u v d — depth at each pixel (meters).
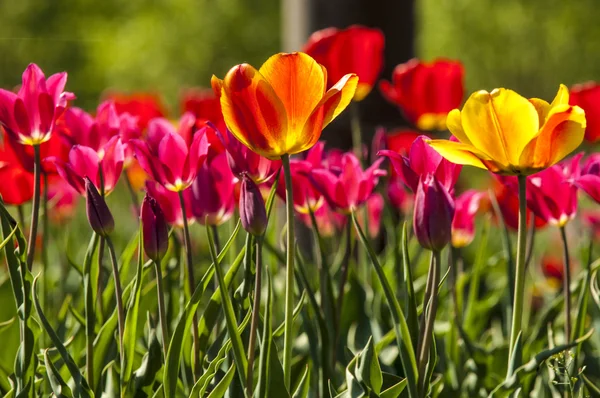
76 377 1.95
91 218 1.94
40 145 2.08
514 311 1.93
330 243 2.83
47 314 2.15
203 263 3.02
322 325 2.07
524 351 2.16
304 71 1.87
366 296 2.27
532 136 1.89
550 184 2.07
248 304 2.01
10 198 2.15
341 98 1.90
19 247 1.97
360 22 3.27
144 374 2.02
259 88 1.87
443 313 2.38
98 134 2.09
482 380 2.14
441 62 2.51
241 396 1.99
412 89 2.51
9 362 2.19
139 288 1.97
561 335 2.25
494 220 2.64
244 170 1.98
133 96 2.72
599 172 2.07
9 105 1.99
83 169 2.00
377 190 2.38
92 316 2.01
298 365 2.15
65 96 2.03
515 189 2.08
